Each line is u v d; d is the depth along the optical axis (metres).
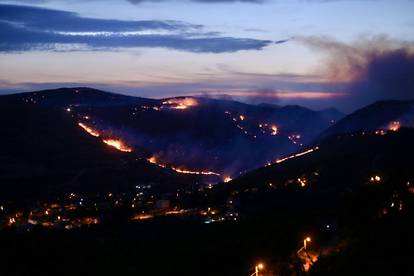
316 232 60.94
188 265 55.22
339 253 50.81
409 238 48.47
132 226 76.38
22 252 60.50
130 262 57.50
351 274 44.59
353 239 54.84
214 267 53.88
